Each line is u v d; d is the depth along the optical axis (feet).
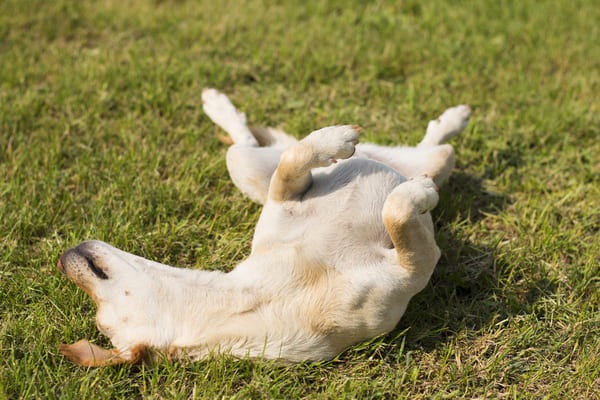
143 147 8.00
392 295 6.32
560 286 6.99
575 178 7.89
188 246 7.27
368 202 6.56
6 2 9.90
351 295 6.30
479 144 8.20
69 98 8.50
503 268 7.13
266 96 8.71
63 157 7.97
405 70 9.11
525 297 6.96
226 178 7.79
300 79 8.91
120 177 7.66
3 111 8.27
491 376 6.47
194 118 8.41
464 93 8.76
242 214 7.46
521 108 8.63
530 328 6.67
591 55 9.34
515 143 8.19
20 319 6.66
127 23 9.75
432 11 9.94
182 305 6.32
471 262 7.20
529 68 9.20
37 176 7.66
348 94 8.79
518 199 7.74
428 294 6.93
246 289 6.35
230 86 8.87
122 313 6.28
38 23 9.64
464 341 6.66
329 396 6.30
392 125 8.36
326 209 6.54
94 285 6.30
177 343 6.28
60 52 9.21
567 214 7.57
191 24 9.75
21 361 6.37
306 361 6.40
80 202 7.55
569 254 7.23
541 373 6.47
